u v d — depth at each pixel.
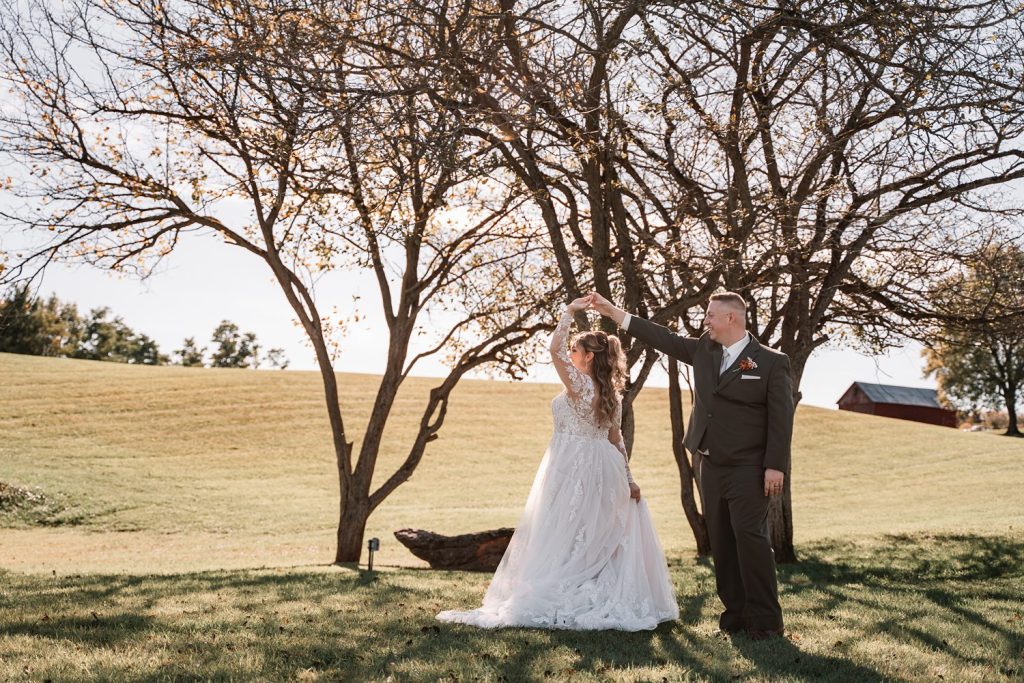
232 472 31.62
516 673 4.52
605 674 4.54
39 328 79.50
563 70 8.91
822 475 35.72
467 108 8.58
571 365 6.42
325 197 12.52
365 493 15.17
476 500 29.67
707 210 12.77
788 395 5.73
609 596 6.05
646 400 48.62
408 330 15.32
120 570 13.95
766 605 5.70
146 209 14.11
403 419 41.12
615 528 6.27
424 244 15.15
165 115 13.78
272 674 4.50
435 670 4.55
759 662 4.88
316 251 13.75
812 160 12.95
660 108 11.59
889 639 5.63
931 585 10.20
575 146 10.84
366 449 15.21
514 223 15.24
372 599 7.55
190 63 10.27
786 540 14.56
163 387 42.91
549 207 12.77
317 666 4.71
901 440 42.72
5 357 47.09
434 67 9.39
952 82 9.03
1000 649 5.40
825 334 15.57
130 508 26.28
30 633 5.57
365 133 8.02
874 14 8.70
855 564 13.71
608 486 6.27
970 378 59.81
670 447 39.69
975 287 14.75
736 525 5.78
